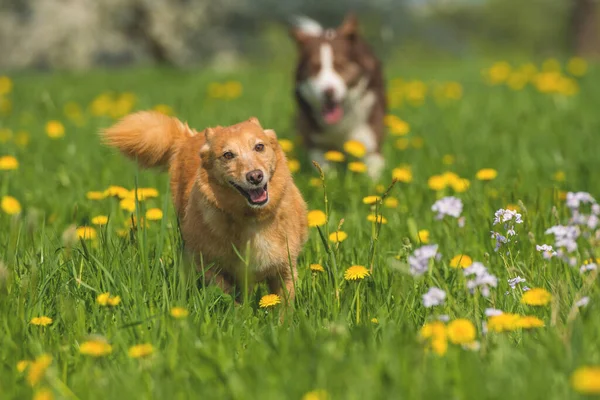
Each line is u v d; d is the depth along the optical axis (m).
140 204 7.65
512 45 98.56
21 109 17.52
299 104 12.48
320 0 51.16
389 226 7.66
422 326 5.32
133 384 4.31
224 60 48.62
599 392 3.41
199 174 6.28
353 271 5.78
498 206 8.14
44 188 9.66
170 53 38.16
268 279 6.61
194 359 4.66
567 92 17.86
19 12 41.34
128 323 5.14
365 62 12.22
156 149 7.58
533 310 5.40
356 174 10.21
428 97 18.78
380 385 4.12
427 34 63.69
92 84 23.78
